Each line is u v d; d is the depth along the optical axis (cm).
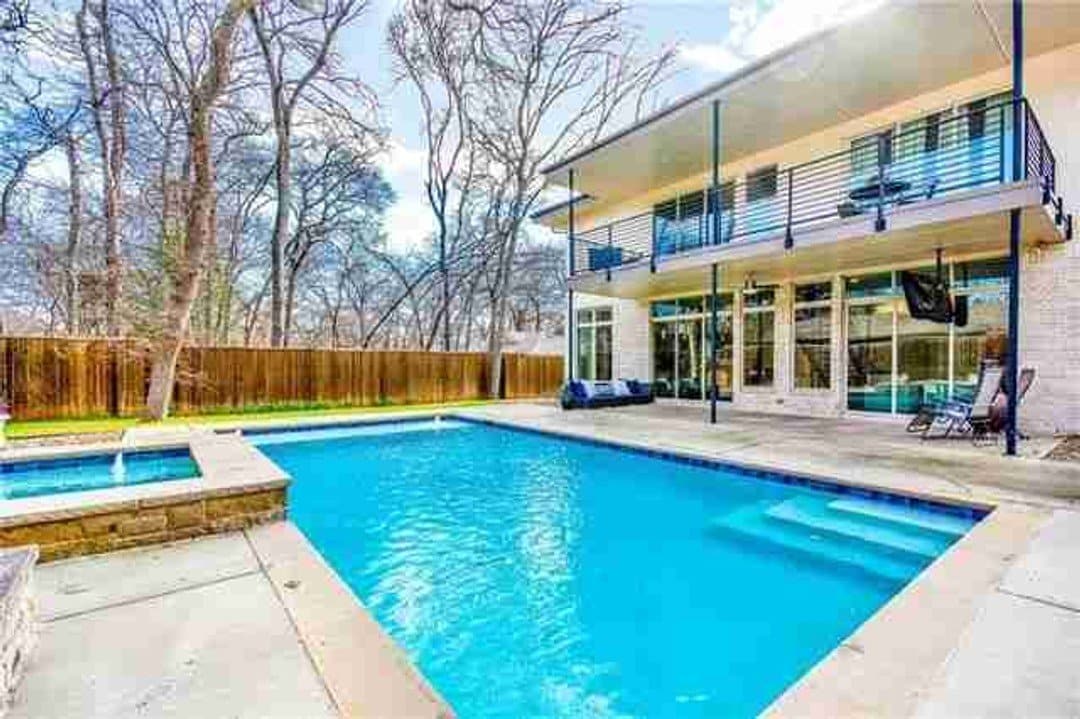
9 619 213
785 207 1156
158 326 1156
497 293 2092
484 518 588
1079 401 796
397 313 2552
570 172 1337
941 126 928
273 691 214
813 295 1129
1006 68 864
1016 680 213
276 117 1636
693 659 320
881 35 786
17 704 206
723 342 1312
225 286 1944
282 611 283
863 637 246
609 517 586
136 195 1513
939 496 488
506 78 1900
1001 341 870
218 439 743
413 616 374
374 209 2214
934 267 948
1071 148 804
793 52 838
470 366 1745
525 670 312
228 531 420
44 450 641
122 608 286
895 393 1002
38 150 1288
